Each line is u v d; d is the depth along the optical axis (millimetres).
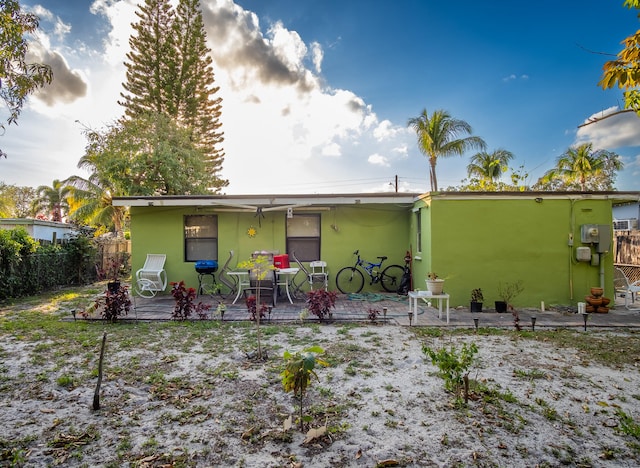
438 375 3674
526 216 7371
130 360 4273
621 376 3793
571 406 3125
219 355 4477
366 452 2451
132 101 21516
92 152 17531
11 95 4664
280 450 2482
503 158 18172
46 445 2537
